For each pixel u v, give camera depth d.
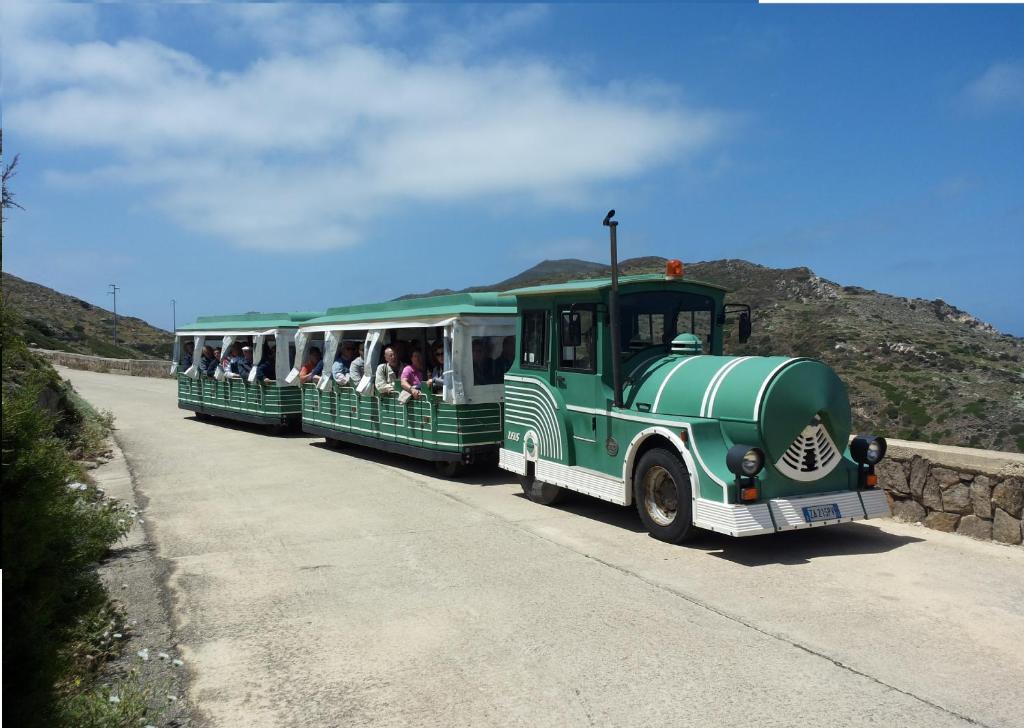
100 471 11.72
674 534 7.15
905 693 4.21
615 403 7.83
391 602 5.85
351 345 13.80
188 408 19.03
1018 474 6.87
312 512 8.91
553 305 8.76
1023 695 4.18
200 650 5.02
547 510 8.88
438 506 9.15
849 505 6.96
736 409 6.77
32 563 3.26
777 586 6.00
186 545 7.52
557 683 4.44
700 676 4.48
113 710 3.94
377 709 4.19
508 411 9.64
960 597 5.67
